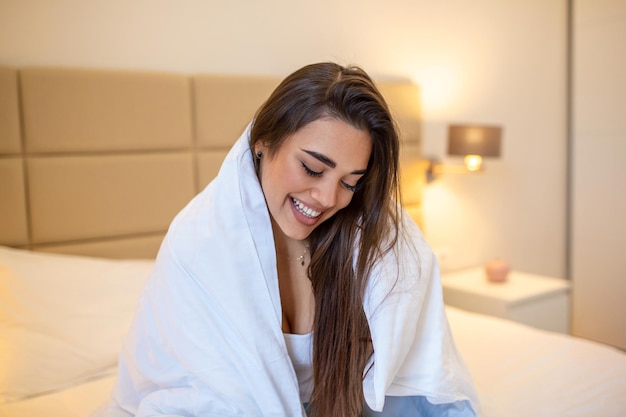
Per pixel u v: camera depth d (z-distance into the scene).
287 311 1.26
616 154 3.22
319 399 1.18
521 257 3.48
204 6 2.40
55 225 2.08
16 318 1.68
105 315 1.79
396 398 1.30
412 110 2.91
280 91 1.04
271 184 1.07
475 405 1.25
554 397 1.49
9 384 1.56
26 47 2.06
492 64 3.25
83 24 2.15
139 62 2.27
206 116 2.37
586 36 3.32
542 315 2.82
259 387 1.12
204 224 1.14
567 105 3.55
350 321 1.16
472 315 2.22
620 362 1.69
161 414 1.16
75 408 1.49
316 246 1.19
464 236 3.24
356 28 2.79
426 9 3.00
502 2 3.25
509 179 3.36
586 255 3.43
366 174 1.09
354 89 0.98
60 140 2.07
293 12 2.61
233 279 1.12
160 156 2.28
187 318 1.14
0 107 1.96
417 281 1.18
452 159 3.16
